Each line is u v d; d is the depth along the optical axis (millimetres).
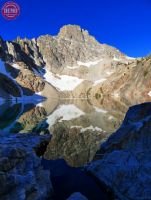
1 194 21016
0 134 44219
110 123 76938
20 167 25047
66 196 25344
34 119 94062
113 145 30594
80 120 86500
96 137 56562
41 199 22969
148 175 24031
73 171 31297
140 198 22766
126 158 26797
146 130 28438
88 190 26344
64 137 57625
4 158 23781
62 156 40531
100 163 28641
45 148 43875
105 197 25156
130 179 24688
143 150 27062
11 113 121812
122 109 127625
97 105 171500
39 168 26594
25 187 22203
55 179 29078
